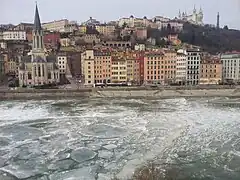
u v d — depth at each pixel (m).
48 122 127.31
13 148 93.00
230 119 128.38
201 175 70.38
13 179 71.00
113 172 73.12
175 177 69.25
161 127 114.62
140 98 193.88
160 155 83.62
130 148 90.56
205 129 110.94
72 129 114.75
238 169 73.81
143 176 69.62
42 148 92.75
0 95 193.75
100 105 168.62
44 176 72.50
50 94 197.50
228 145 92.00
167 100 185.50
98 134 107.06
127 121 126.25
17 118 136.25
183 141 96.19
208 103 173.75
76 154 86.88
